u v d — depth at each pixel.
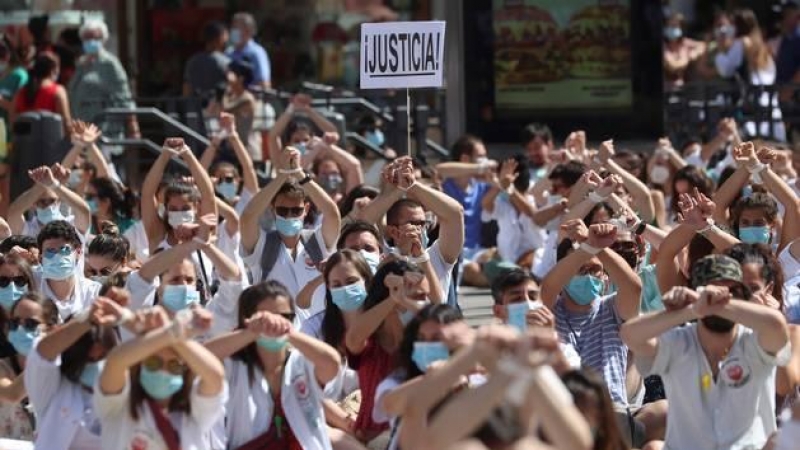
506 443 13.75
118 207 27.25
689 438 18.09
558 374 15.68
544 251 27.89
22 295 19.50
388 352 19.28
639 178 31.16
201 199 24.39
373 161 38.16
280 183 23.02
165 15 42.84
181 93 42.84
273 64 43.44
